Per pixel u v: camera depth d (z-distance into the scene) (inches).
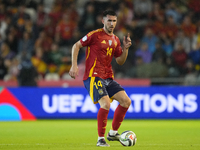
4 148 746.2
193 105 1706.4
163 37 2217.0
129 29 2261.3
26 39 2183.8
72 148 735.1
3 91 1707.7
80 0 2522.1
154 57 2011.6
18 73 1822.1
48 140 938.1
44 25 2315.5
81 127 1353.3
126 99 807.7
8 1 2472.9
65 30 2247.8
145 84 1744.6
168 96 1704.0
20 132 1170.6
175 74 1950.1
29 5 2475.4
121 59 862.5
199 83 1736.0
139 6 2401.6
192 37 2262.6
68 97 1705.2
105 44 804.6
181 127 1352.1
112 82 824.9
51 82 1772.9
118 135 836.0
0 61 2012.8
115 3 2370.8
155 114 1702.8
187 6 2522.1
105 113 768.9
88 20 2292.1
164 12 2401.6
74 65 796.0
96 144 821.2
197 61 2119.8
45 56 2090.3
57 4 2458.2
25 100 1707.7
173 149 722.2
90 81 794.8
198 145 806.5
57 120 1681.8
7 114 1701.5
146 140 935.0
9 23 2316.7
